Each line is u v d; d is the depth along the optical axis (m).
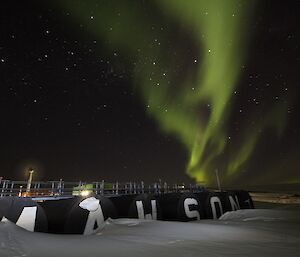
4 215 9.48
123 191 19.59
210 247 6.44
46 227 10.88
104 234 9.30
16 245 6.31
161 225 10.90
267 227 10.75
